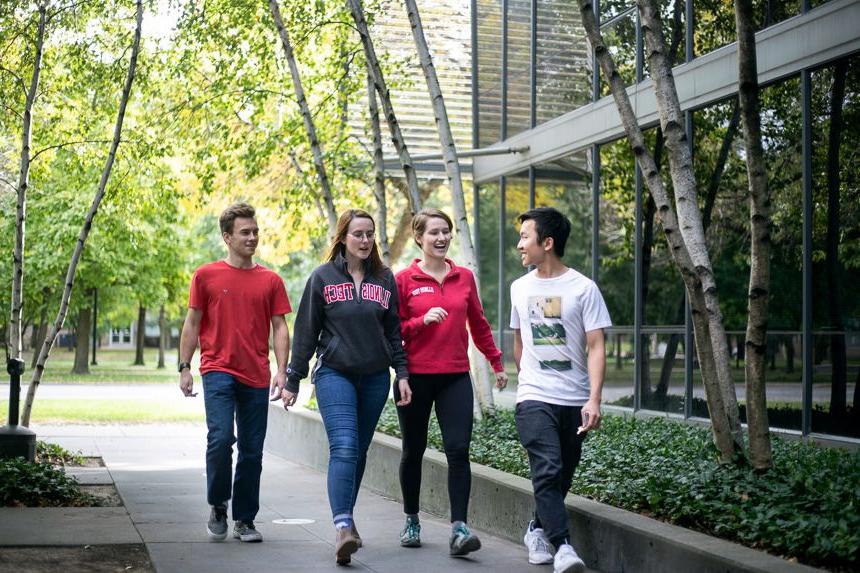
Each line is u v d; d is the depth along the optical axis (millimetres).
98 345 97125
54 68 13516
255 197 21625
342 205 19000
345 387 6449
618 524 5938
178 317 47281
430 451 9312
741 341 11648
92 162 13773
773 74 10953
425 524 8023
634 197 13930
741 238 11641
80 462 12273
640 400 13703
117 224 14906
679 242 7008
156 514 8172
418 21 11359
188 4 13602
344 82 15484
